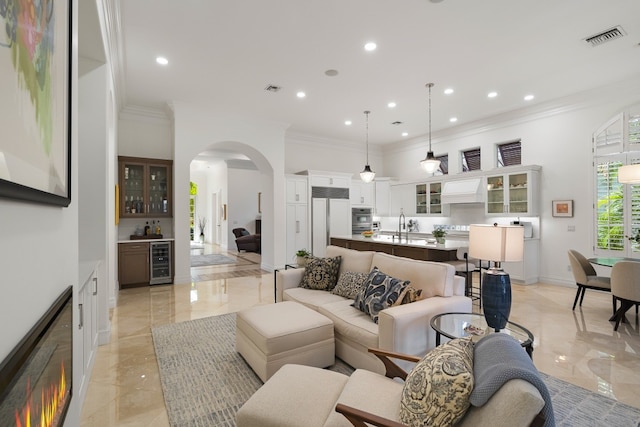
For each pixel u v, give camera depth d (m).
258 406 1.54
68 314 1.35
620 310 3.52
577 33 3.49
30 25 0.85
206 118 6.00
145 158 5.62
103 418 2.03
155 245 5.58
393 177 8.89
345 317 2.70
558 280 5.60
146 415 2.07
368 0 2.95
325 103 5.65
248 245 10.35
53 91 1.08
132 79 4.63
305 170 7.76
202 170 13.78
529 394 1.02
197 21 3.26
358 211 8.33
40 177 0.95
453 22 3.28
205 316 3.98
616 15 3.18
